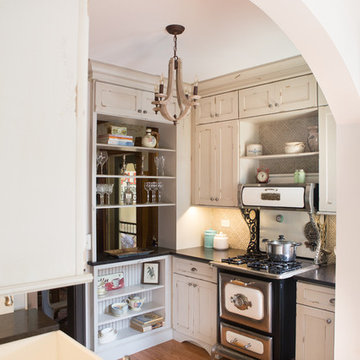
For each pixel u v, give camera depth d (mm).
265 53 2990
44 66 655
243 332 2953
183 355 3432
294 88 3137
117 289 3652
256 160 3754
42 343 1512
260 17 2354
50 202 659
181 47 2879
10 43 625
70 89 680
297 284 2748
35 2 647
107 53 3043
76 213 685
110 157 3992
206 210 4242
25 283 632
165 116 2701
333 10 1824
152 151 4113
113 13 2312
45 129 654
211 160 3826
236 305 2996
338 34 1859
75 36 687
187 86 3922
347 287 2303
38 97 648
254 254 3531
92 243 3336
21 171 632
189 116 4051
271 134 3705
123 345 3443
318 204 2998
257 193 3318
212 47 2861
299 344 2725
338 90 2094
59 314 3805
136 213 4129
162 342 3721
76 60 687
